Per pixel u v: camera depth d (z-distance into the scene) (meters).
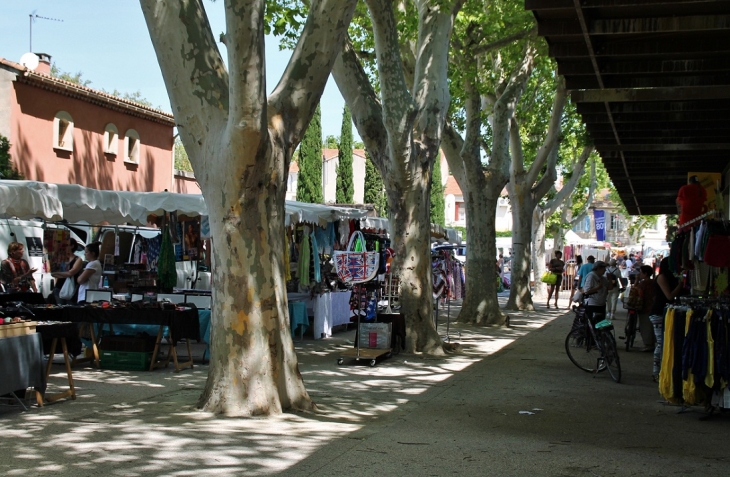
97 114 29.00
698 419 8.88
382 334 13.85
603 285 12.68
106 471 6.10
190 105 8.21
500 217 69.06
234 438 7.30
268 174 8.26
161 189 33.41
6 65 24.53
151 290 13.63
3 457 6.48
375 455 6.80
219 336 8.49
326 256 18.03
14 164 24.38
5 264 13.28
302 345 15.79
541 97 29.53
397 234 14.57
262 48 7.50
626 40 8.91
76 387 10.11
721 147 14.11
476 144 21.11
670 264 11.63
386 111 13.24
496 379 11.72
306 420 8.27
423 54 14.59
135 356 11.79
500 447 7.23
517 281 27.89
